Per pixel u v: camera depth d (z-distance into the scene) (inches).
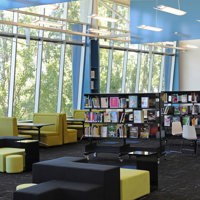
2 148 358.0
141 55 729.0
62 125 504.1
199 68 770.2
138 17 448.5
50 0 328.8
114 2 631.8
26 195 189.2
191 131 416.8
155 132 383.2
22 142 339.0
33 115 518.0
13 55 500.4
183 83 791.7
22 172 330.0
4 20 472.1
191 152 431.8
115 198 217.6
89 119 411.5
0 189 269.1
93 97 419.2
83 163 228.4
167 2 416.2
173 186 275.9
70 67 592.7
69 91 596.7
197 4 410.6
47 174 224.7
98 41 607.8
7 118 448.8
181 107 473.1
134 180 236.8
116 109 420.5
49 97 562.9
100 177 206.7
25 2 336.2
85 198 193.8
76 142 530.3
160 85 796.0
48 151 447.8
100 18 450.9
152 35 475.8
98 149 394.6
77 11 586.6
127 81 706.2
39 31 533.6
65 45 573.3
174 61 796.0
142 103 386.9
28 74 526.6
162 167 348.2
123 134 393.1
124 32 660.1
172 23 438.9
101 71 649.6
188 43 777.6
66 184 206.5
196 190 264.1
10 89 504.1
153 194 254.5
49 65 555.2
